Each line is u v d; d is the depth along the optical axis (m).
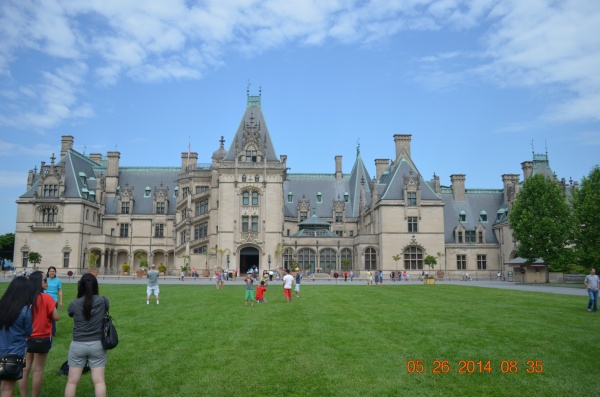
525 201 72.38
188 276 87.44
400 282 74.50
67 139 108.56
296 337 20.53
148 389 13.65
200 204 94.88
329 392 13.52
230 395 13.21
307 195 105.25
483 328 22.55
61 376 14.92
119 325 23.34
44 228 93.81
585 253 65.62
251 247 88.50
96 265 98.12
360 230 101.19
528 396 13.35
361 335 20.97
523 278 76.12
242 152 90.50
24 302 10.78
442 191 101.06
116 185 110.38
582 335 20.72
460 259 93.69
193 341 19.61
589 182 68.00
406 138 96.69
